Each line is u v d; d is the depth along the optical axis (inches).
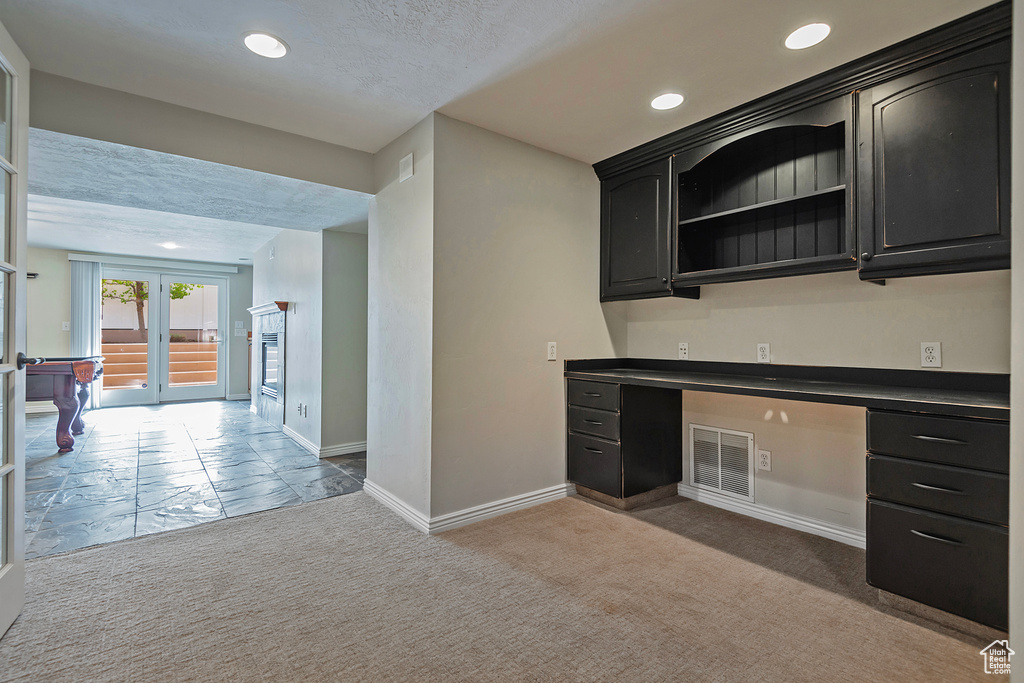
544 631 68.5
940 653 62.7
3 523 67.6
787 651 63.7
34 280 248.2
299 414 189.6
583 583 81.7
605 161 125.6
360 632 68.4
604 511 114.3
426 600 76.6
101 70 85.1
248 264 302.8
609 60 82.4
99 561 89.7
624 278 122.1
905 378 87.6
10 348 68.3
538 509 115.6
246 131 105.8
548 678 59.1
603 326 132.2
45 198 160.6
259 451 176.2
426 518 103.0
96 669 60.5
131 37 76.0
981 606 63.7
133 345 281.3
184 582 82.2
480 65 84.4
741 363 111.7
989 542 63.0
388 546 96.1
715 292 116.7
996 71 67.8
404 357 111.8
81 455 169.6
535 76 87.7
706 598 76.7
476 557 91.1
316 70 86.0
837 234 93.4
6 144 66.8
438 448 103.0
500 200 111.7
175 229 206.4
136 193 123.2
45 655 62.9
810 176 96.5
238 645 65.4
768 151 102.9
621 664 61.6
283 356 208.5
